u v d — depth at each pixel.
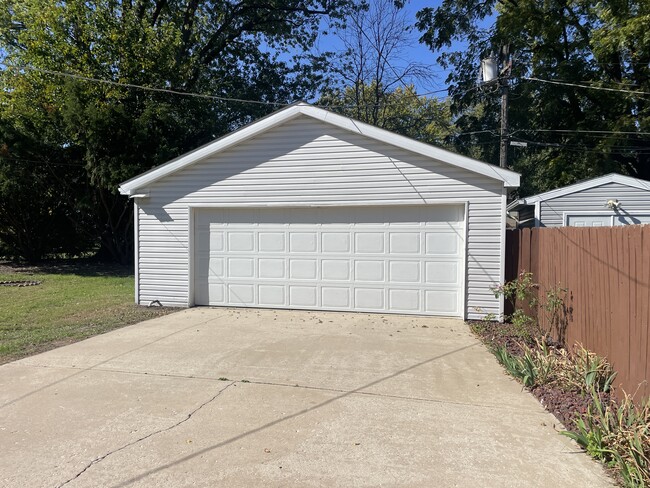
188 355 6.37
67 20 18.34
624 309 4.49
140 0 21.39
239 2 25.03
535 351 6.24
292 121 9.49
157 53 19.02
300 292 9.70
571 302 6.27
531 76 22.78
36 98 18.61
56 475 3.33
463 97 25.31
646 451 3.36
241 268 10.01
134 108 18.89
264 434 3.99
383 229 9.24
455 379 5.42
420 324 8.37
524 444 3.82
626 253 4.47
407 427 4.14
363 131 9.04
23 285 14.51
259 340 7.20
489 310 8.63
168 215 10.19
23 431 4.04
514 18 21.31
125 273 18.20
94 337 7.46
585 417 4.16
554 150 23.95
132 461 3.53
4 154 17.42
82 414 4.39
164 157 17.50
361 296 9.38
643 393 4.03
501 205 8.57
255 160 9.70
